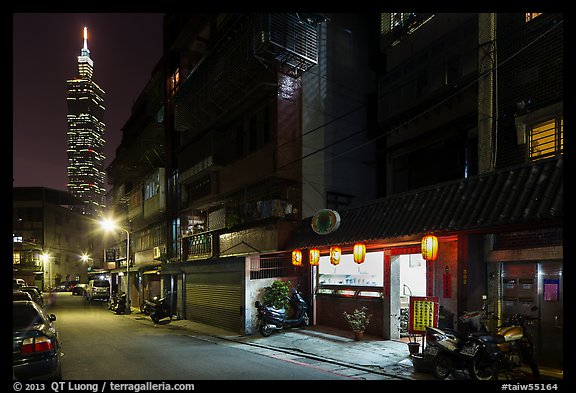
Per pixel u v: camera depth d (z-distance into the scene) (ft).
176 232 87.61
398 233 36.91
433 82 48.52
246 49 57.72
